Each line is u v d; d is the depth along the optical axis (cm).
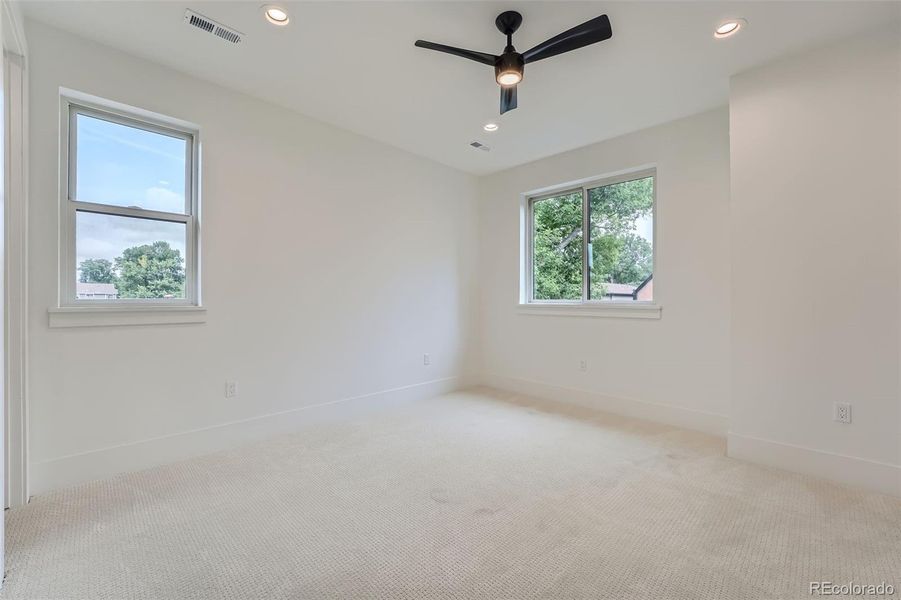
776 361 254
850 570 160
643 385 357
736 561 166
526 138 374
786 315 251
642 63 251
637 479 240
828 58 234
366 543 179
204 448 279
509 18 208
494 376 478
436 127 351
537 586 152
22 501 208
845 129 230
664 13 207
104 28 224
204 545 177
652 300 355
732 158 269
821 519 195
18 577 155
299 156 328
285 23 218
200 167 278
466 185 475
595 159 387
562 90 286
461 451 283
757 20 212
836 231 234
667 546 176
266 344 311
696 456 273
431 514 202
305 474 247
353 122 344
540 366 434
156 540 180
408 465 260
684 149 330
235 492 224
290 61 254
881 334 222
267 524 193
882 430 221
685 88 283
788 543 177
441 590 151
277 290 317
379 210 387
